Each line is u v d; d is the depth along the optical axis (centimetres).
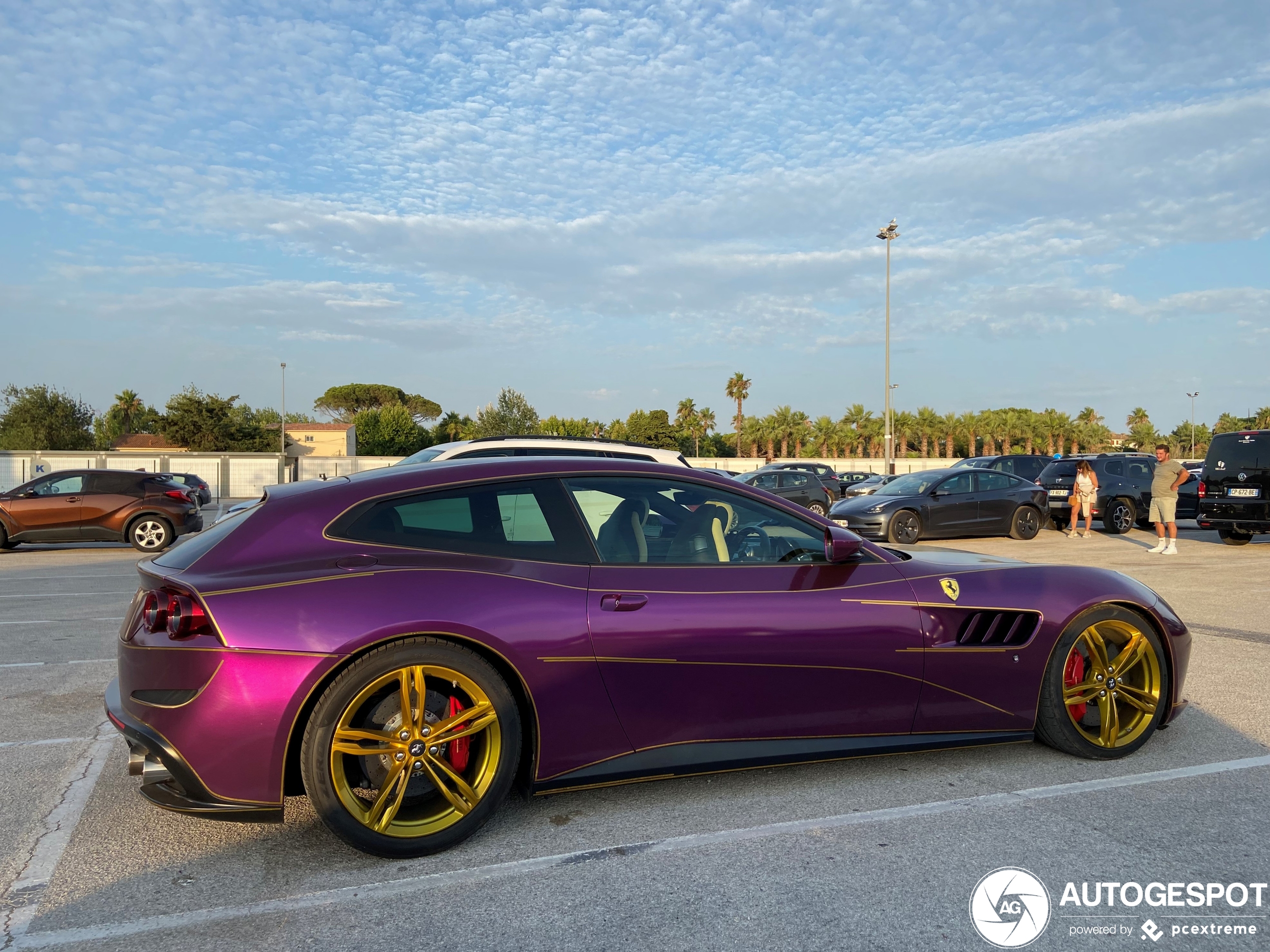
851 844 296
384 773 297
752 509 359
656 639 318
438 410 9825
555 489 337
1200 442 9094
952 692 358
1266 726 426
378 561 304
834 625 340
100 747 420
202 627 281
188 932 246
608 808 332
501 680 303
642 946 235
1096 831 305
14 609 837
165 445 5612
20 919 254
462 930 245
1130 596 382
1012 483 1588
